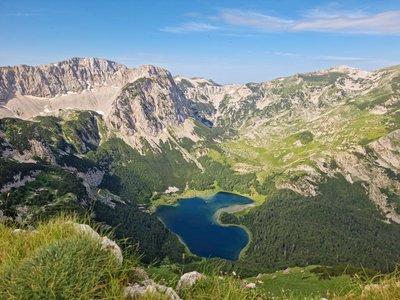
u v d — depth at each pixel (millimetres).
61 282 9602
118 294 10117
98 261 10656
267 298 12766
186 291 12070
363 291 11914
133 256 12188
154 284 11250
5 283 9883
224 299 11180
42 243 11734
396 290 11258
